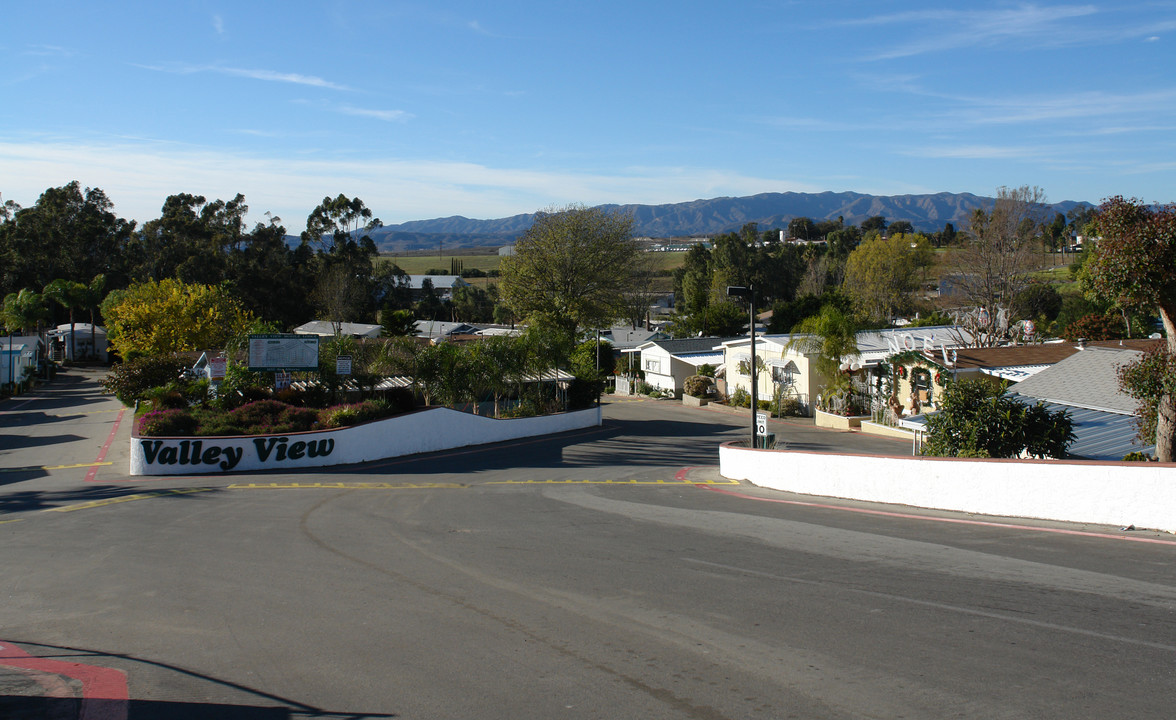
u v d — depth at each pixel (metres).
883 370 37.38
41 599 8.90
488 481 21.73
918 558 9.75
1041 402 16.30
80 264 93.44
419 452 29.31
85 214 99.19
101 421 38.50
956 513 13.25
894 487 14.92
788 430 37.38
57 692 5.83
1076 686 5.55
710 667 6.15
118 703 5.60
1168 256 12.75
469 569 9.88
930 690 5.56
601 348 62.41
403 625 7.50
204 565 10.47
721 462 23.41
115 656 6.77
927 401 33.78
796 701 5.45
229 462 23.75
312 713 5.39
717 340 58.00
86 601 8.76
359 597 8.61
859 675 5.88
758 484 20.16
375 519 14.38
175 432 24.06
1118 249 13.20
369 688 5.88
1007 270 54.09
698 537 11.87
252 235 93.88
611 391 62.38
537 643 6.86
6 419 40.91
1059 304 64.00
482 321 106.56
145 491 19.06
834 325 38.69
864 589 8.32
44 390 59.09
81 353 85.00
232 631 7.45
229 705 5.56
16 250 90.50
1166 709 5.15
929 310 82.19
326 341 35.00
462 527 13.33
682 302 92.56
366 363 32.88
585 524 13.46
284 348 29.69
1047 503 11.91
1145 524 10.66
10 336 60.47
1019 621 7.00
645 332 74.00
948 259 68.19
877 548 10.52
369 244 99.19
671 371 55.06
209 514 15.24
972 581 8.45
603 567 9.80
